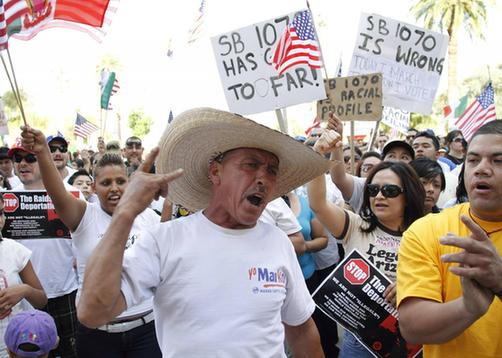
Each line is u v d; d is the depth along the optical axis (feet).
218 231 6.43
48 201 14.79
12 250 12.35
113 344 11.14
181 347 5.98
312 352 7.50
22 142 10.99
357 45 19.45
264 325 6.23
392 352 9.09
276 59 15.83
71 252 15.25
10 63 11.26
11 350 9.21
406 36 19.19
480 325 6.29
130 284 5.84
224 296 6.08
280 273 6.64
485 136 6.36
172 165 6.89
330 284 9.47
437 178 13.50
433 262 6.57
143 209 5.66
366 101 16.83
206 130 6.47
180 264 6.14
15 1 12.82
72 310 15.28
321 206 10.52
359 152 27.84
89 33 14.89
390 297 9.02
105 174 11.98
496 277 5.22
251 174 6.54
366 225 10.68
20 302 12.32
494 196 6.27
